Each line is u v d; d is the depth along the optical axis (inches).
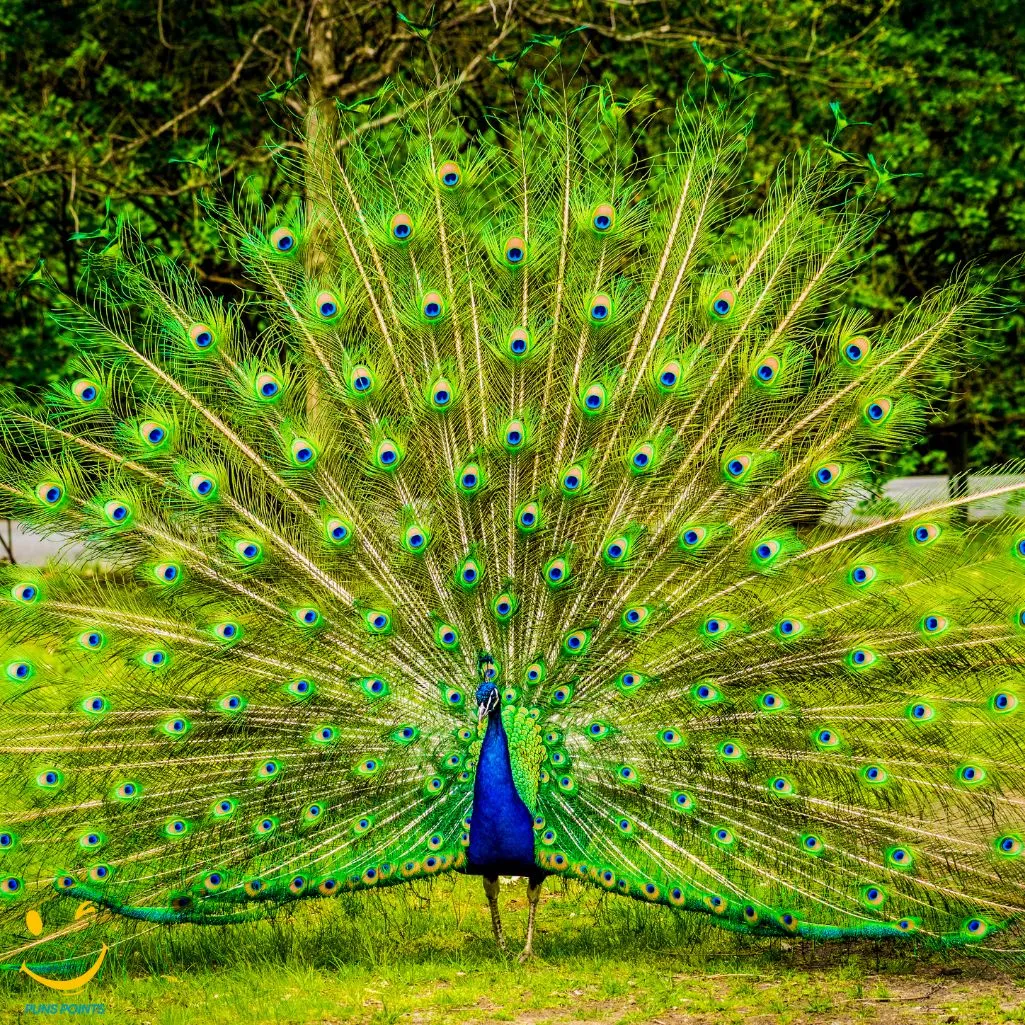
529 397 365.1
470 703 350.6
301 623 348.8
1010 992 330.3
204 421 360.5
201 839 344.2
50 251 822.5
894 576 345.1
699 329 365.4
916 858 333.7
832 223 368.5
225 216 393.1
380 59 770.2
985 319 367.2
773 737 342.0
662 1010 321.4
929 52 910.4
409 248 372.8
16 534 857.5
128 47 865.5
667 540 350.6
